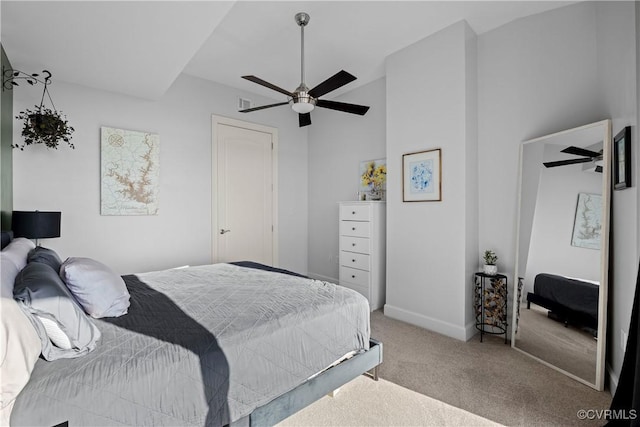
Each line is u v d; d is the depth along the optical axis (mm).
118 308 1554
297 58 3367
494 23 2787
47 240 2834
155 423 1129
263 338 1464
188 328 1423
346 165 4332
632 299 1767
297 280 2305
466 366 2305
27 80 2539
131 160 3271
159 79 2889
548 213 2420
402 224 3268
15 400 974
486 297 2812
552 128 2531
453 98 2836
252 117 4270
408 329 3016
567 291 2225
